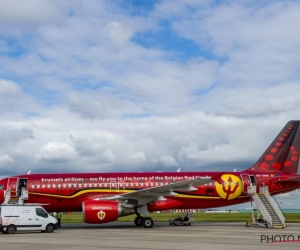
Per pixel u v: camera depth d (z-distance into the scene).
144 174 36.59
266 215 34.41
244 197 37.28
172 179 36.25
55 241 22.03
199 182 31.80
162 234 26.70
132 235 25.97
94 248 18.42
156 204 35.06
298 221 50.97
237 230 30.73
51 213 40.31
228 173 37.25
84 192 35.06
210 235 25.67
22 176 35.75
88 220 31.67
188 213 40.19
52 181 35.31
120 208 32.38
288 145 39.41
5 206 27.80
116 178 35.84
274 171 38.66
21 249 18.16
